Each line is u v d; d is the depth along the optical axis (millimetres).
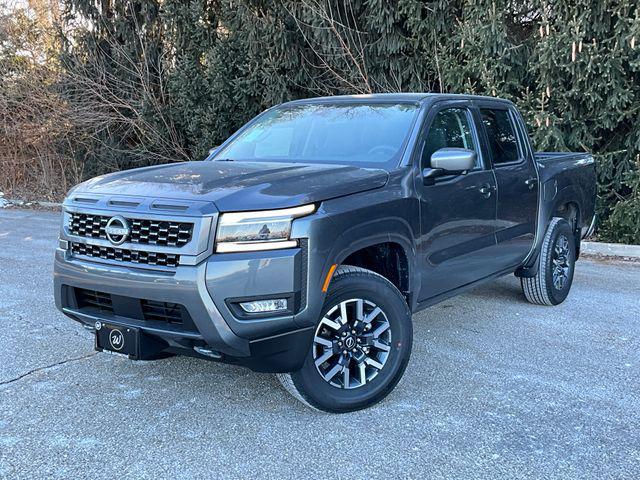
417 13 9734
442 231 4352
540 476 3105
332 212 3449
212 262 3215
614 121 8906
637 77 8789
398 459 3254
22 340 5035
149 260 3381
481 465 3201
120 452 3309
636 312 6008
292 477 3082
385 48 10312
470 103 5074
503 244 5176
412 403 3924
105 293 3535
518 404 3922
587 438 3492
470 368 4523
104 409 3812
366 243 3662
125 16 13945
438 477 3090
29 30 15281
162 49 13867
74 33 14164
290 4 10906
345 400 3697
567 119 9000
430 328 5488
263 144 4945
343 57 10523
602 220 9578
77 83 14055
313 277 3338
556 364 4617
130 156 14672
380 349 3826
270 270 3242
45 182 16031
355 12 10719
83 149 15297
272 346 3326
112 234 3475
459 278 4676
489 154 5082
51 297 6371
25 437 3455
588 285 7141
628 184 8898
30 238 10281
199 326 3250
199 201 3311
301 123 4965
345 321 3643
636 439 3488
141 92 13844
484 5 9086
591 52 8305
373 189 3795
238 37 11891
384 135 4430
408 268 4047
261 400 3955
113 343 3529
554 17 8719
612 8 8242
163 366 4512
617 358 4754
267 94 11484
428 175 4219
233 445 3385
